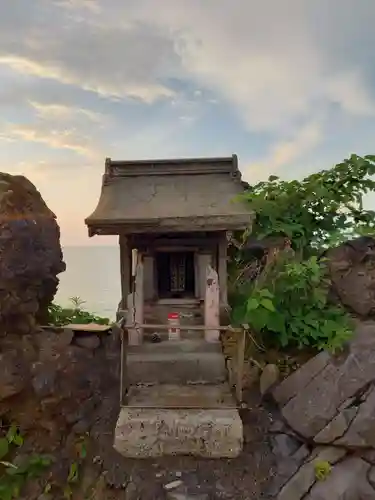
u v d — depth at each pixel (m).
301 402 5.51
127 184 6.93
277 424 5.66
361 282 6.44
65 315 6.95
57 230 6.07
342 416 5.21
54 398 5.54
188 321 6.63
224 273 6.70
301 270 6.16
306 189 7.31
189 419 5.06
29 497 5.29
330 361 5.70
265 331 6.27
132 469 5.30
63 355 5.69
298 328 6.05
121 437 5.06
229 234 7.19
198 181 6.96
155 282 6.92
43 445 5.59
